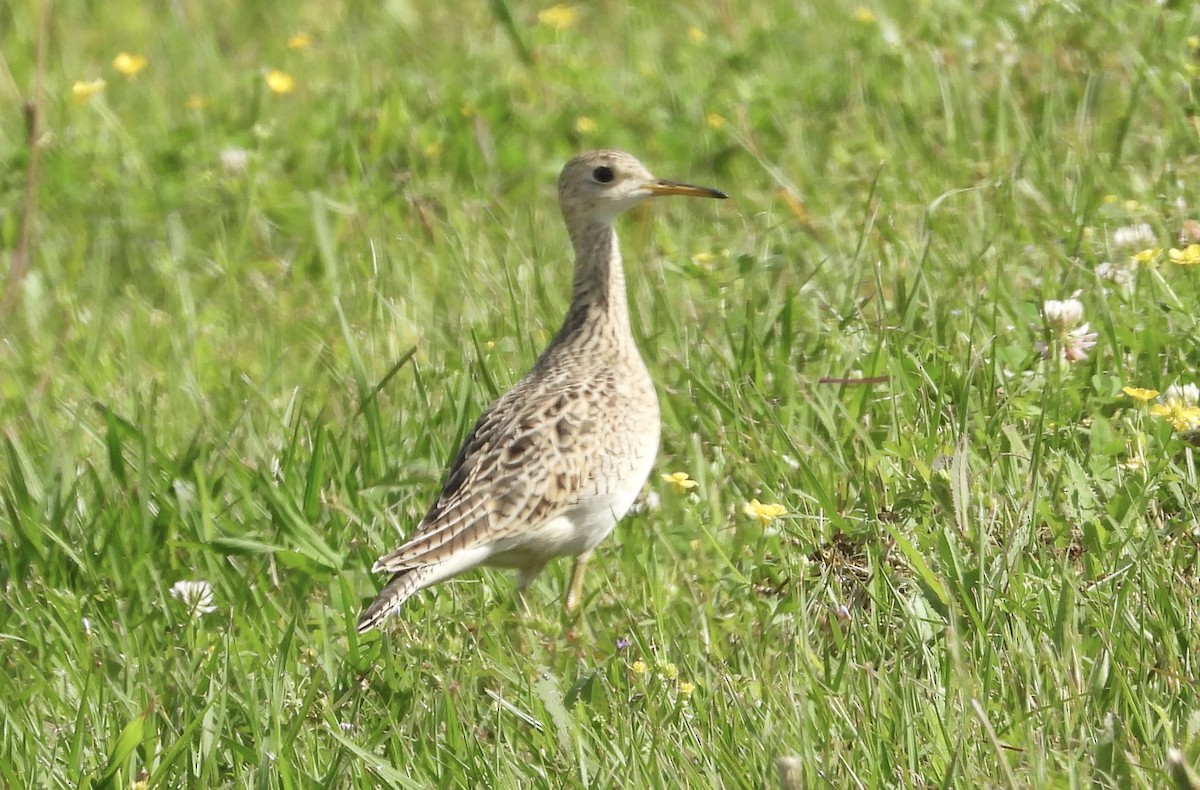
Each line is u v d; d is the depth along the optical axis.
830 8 24.20
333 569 13.01
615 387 13.20
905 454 12.80
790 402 14.09
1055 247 16.08
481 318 16.56
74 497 13.72
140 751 10.93
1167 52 19.56
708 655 11.20
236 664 11.69
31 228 19.72
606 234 13.75
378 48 25.45
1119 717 9.77
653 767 9.86
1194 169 17.08
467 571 12.66
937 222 17.14
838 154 19.41
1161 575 11.12
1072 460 12.47
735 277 16.69
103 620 12.44
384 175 21.05
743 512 12.95
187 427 15.45
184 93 24.22
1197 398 13.26
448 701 10.82
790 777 9.12
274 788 10.39
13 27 27.30
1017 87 19.89
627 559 13.24
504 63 24.05
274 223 20.19
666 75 22.70
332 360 16.25
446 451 14.19
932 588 11.14
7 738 10.98
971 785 9.34
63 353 17.42
